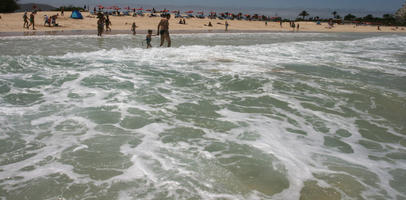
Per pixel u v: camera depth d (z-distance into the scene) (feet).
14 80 21.03
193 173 9.37
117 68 26.81
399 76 27.12
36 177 8.89
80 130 12.67
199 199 8.00
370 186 9.01
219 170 9.62
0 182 8.57
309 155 11.03
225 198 8.10
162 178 9.02
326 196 8.38
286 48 50.80
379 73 28.43
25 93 18.04
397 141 12.83
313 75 26.43
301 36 113.29
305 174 9.57
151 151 10.88
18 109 15.14
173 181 8.86
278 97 18.97
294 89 21.08
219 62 32.22
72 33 76.95
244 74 25.62
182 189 8.45
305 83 22.93
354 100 18.89
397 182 9.32
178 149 11.13
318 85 22.48
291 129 13.67
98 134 12.30
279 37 100.22
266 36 103.40
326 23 263.49
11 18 104.22
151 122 13.93
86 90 19.04
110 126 13.21
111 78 22.61
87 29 96.17
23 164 9.64
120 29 104.22
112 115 14.64
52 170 9.32
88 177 8.98
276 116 15.44
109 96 17.90
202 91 19.99
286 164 10.19
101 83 20.95
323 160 10.66
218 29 139.85
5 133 12.07
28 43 50.16
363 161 10.75
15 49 41.22
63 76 22.61
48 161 9.89
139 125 13.48
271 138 12.46
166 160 10.20
